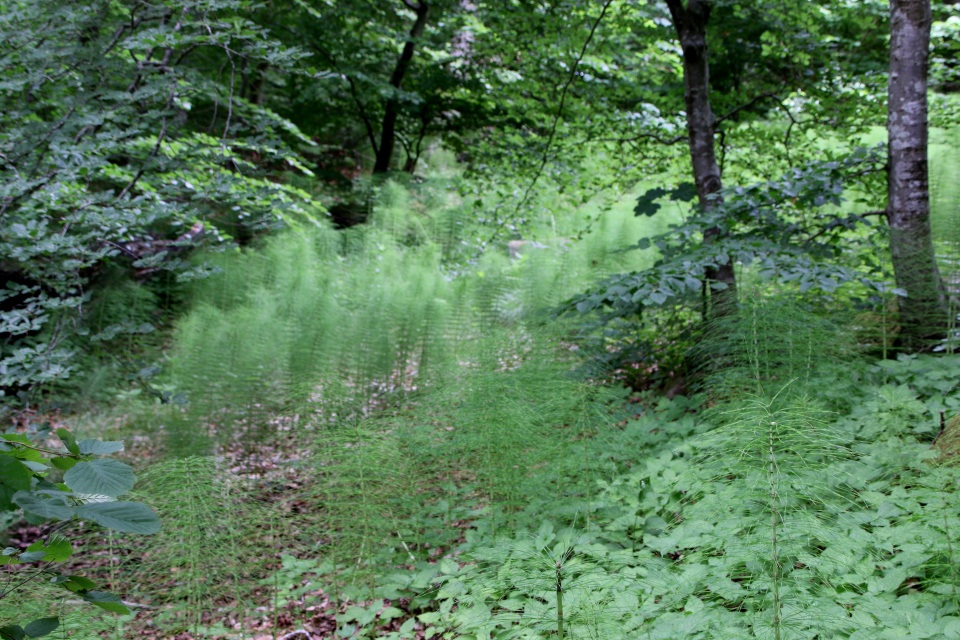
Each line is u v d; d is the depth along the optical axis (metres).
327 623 2.81
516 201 7.49
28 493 1.02
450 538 2.94
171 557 2.55
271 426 4.61
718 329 3.96
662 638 1.79
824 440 2.28
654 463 2.96
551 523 2.67
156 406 4.53
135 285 6.06
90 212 3.36
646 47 6.55
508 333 4.79
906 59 3.93
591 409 3.19
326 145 11.49
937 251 4.24
